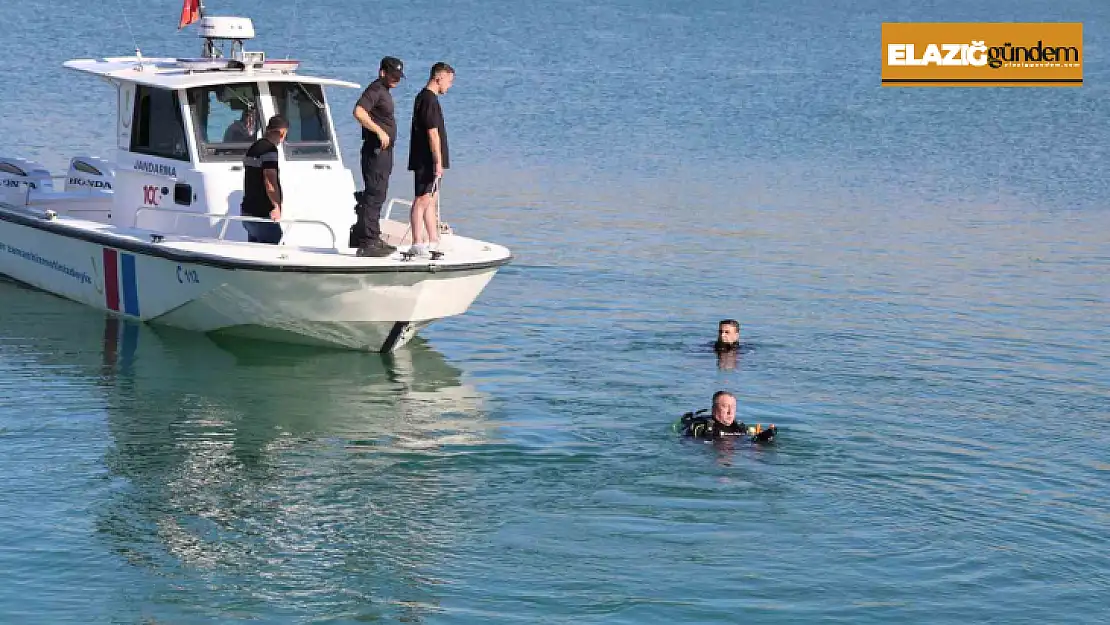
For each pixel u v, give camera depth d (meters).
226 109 13.68
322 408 11.33
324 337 13.27
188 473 9.61
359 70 45.78
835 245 19.25
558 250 18.41
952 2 123.19
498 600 7.54
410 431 10.64
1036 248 19.33
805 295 15.91
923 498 9.16
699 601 7.53
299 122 13.86
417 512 8.86
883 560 8.11
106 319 14.41
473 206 21.86
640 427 10.70
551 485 9.38
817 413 11.13
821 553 8.20
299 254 12.69
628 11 92.94
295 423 10.88
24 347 13.12
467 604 7.50
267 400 11.55
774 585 7.74
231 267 12.53
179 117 13.64
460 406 11.36
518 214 21.23
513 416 11.03
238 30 14.08
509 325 14.31
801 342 13.66
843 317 14.81
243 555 8.14
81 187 16.73
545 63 51.84
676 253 18.38
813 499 9.10
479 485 9.38
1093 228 21.08
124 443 10.27
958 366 12.80
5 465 9.66
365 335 13.10
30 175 16.30
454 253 13.02
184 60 14.44
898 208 22.77
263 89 13.71
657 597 7.58
